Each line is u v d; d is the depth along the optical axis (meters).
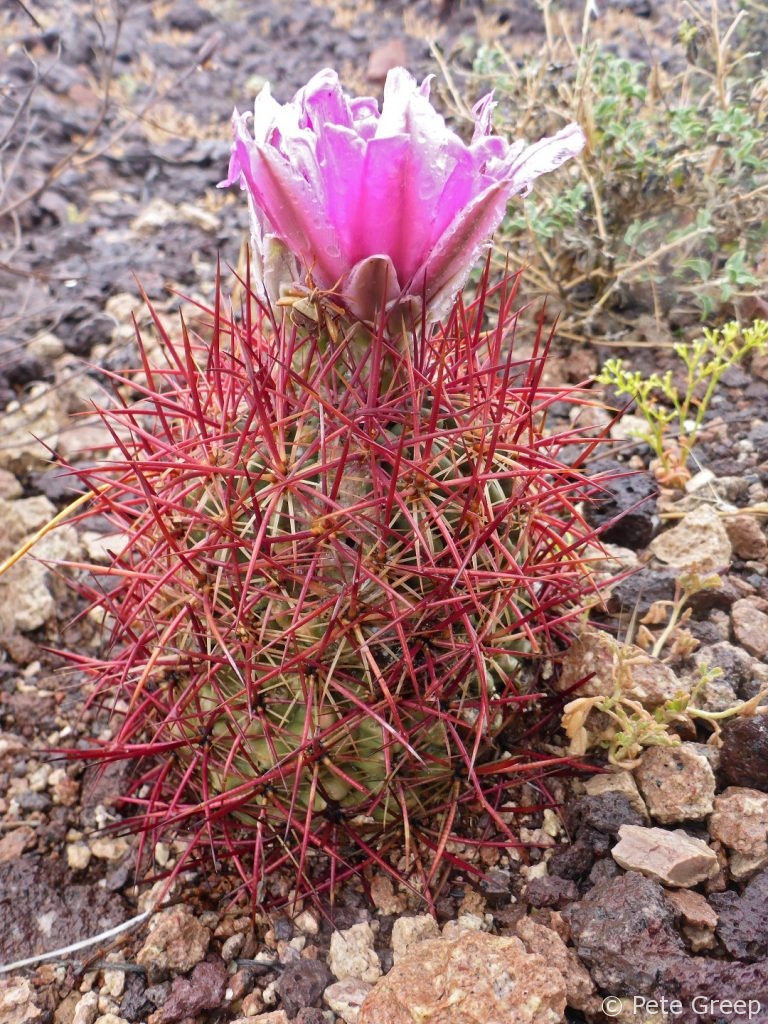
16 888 0.22
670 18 0.52
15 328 0.37
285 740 0.18
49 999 0.20
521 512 0.20
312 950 0.20
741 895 0.20
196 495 0.19
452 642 0.18
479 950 0.18
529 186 0.17
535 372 0.21
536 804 0.22
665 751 0.21
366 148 0.15
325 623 0.17
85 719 0.26
